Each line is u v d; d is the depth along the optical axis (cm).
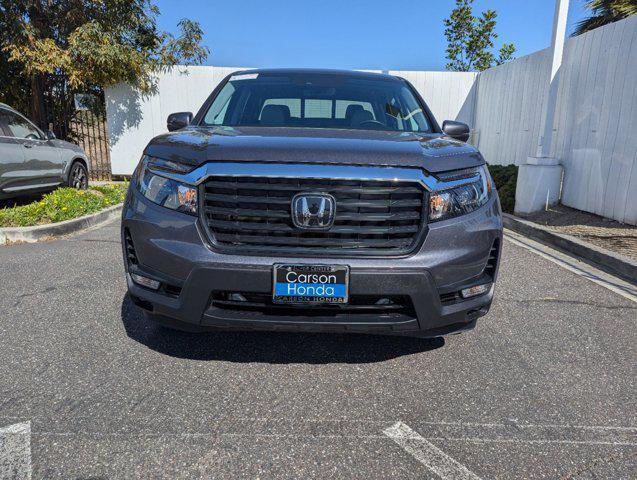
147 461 199
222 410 237
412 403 247
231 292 241
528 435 222
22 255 517
